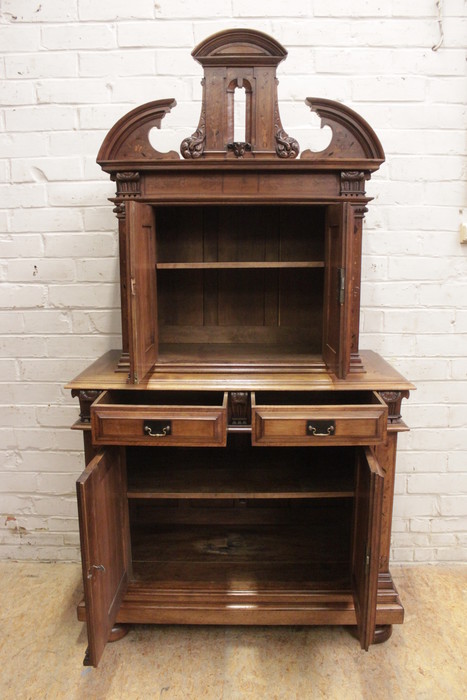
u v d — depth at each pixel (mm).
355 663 1426
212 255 1688
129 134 1347
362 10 1597
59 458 1855
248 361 1479
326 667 1412
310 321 1724
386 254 1717
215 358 1518
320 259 1679
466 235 1677
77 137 1668
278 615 1466
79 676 1385
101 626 1231
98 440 1282
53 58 1631
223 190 1365
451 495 1854
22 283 1751
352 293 1427
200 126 1340
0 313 1769
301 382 1387
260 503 1846
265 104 1326
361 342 1772
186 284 1714
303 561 1614
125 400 1592
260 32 1281
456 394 1798
